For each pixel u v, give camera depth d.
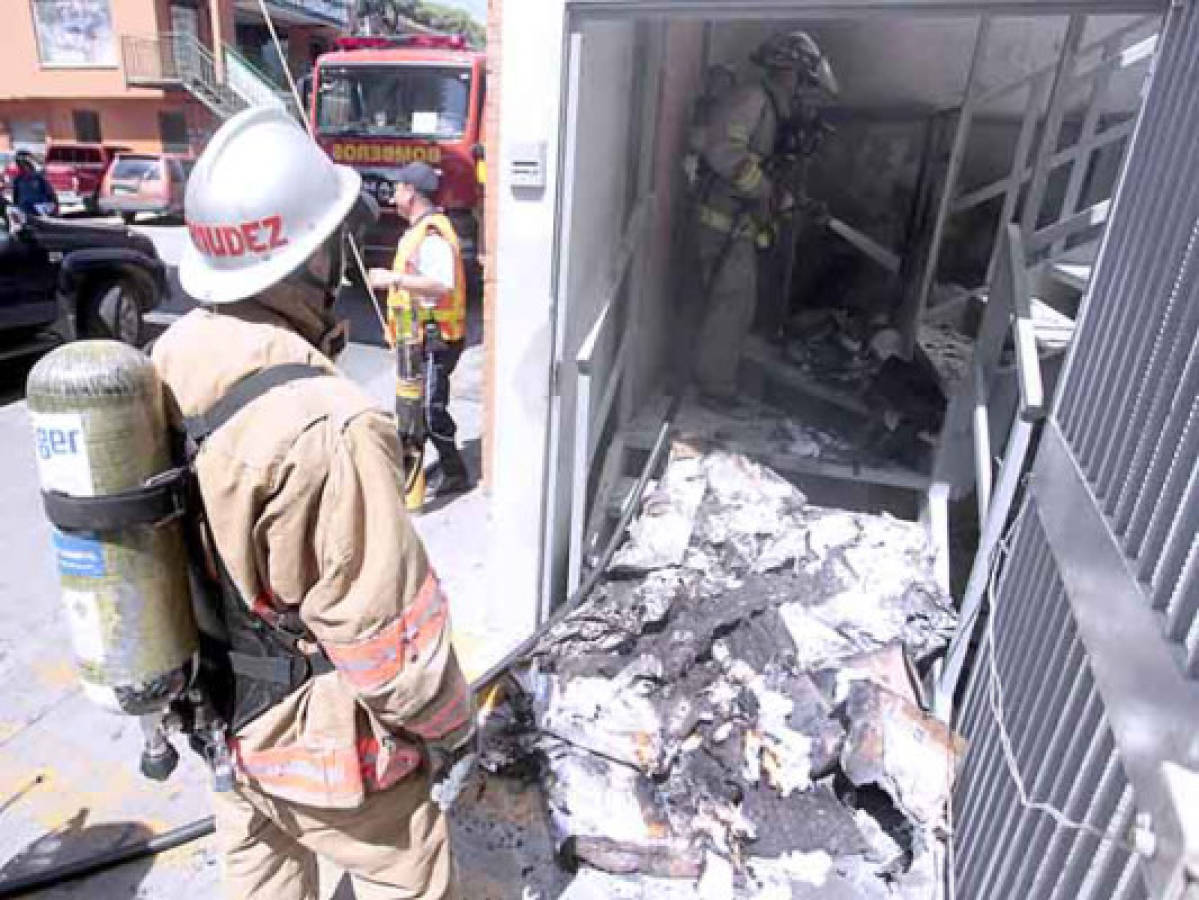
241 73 19.19
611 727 2.36
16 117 23.88
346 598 1.15
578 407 2.73
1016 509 2.71
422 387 3.92
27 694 2.68
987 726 1.97
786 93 3.79
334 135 8.78
